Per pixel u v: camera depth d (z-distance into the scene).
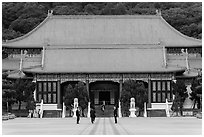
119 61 140.88
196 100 132.50
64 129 66.88
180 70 133.25
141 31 163.12
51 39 159.50
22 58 150.75
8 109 126.19
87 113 122.69
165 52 144.50
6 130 65.19
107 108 135.50
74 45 144.75
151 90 133.12
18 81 124.06
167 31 162.50
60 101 133.12
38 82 133.00
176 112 127.19
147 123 83.69
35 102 125.00
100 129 66.44
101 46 145.00
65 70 135.38
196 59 154.12
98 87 141.75
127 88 122.06
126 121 92.81
